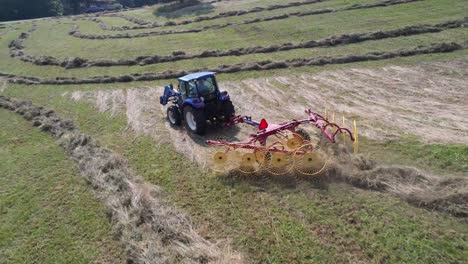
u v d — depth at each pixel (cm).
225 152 848
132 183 845
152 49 2336
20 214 783
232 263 579
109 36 2928
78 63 2127
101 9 6544
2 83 1922
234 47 2103
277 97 1308
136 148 1043
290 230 649
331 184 757
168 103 1388
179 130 1126
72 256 650
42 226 739
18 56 2569
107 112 1354
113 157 966
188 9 3925
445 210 644
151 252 621
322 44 1878
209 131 1088
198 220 706
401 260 561
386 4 2483
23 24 4503
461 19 1923
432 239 592
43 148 1108
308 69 1589
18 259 654
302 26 2312
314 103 1217
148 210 739
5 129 1288
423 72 1377
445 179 699
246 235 652
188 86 1035
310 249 603
